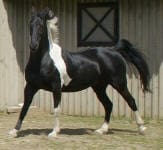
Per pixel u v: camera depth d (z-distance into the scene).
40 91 13.66
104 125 10.54
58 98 9.70
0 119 12.52
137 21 12.91
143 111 12.89
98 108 13.25
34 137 9.93
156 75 12.75
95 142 9.61
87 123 12.07
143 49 12.87
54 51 9.70
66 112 13.48
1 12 13.50
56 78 9.62
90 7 13.29
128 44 10.47
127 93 10.38
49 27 9.70
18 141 9.55
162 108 12.73
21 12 13.83
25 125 11.62
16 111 13.43
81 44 13.39
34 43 9.16
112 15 13.12
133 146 9.36
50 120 12.49
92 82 10.16
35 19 9.34
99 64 10.17
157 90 12.75
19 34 13.82
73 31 13.41
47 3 13.63
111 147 9.23
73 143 9.45
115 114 13.06
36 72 9.55
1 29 13.51
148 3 12.80
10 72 13.68
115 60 10.24
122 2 13.00
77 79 9.91
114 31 13.12
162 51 12.70
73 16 13.40
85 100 13.34
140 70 10.41
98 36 13.26
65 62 9.77
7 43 13.60
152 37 12.77
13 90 13.74
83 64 9.95
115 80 10.24
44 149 8.96
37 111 13.59
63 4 13.47
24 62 13.88
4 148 9.02
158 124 12.09
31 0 13.74
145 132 10.74
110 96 13.08
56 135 9.84
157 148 9.26
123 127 11.56
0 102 13.52
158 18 12.72
